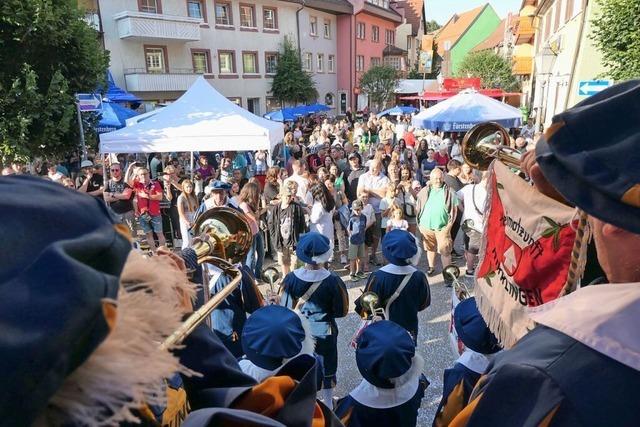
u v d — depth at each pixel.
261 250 6.27
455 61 48.62
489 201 1.60
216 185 7.48
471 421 0.79
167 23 21.56
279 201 6.46
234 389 1.11
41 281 0.48
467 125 10.60
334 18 33.56
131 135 8.31
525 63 28.67
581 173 0.67
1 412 0.43
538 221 1.35
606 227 0.75
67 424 0.51
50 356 0.45
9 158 9.28
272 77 27.97
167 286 0.72
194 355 1.14
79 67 10.24
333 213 7.20
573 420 0.68
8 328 0.45
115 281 0.53
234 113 8.85
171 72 22.75
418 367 2.65
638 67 7.27
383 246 4.05
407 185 7.39
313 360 1.19
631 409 0.66
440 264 7.12
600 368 0.69
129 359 0.56
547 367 0.73
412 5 49.50
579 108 0.75
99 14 20.20
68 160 11.29
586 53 11.88
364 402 2.60
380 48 38.84
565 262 1.29
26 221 0.54
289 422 1.05
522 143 7.91
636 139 0.66
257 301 3.65
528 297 1.37
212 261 1.33
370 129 18.50
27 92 9.06
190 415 0.92
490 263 1.58
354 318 5.52
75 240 0.53
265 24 27.30
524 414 0.73
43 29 9.12
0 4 8.66
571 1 15.12
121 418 0.55
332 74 34.06
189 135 8.44
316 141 15.38
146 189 7.75
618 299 0.75
